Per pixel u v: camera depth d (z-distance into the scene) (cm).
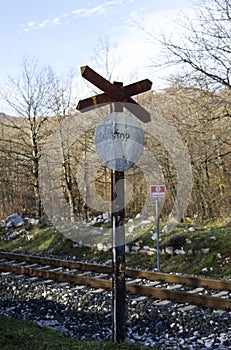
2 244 1945
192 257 1244
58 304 859
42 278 1094
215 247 1246
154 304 795
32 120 2395
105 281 945
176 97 1543
